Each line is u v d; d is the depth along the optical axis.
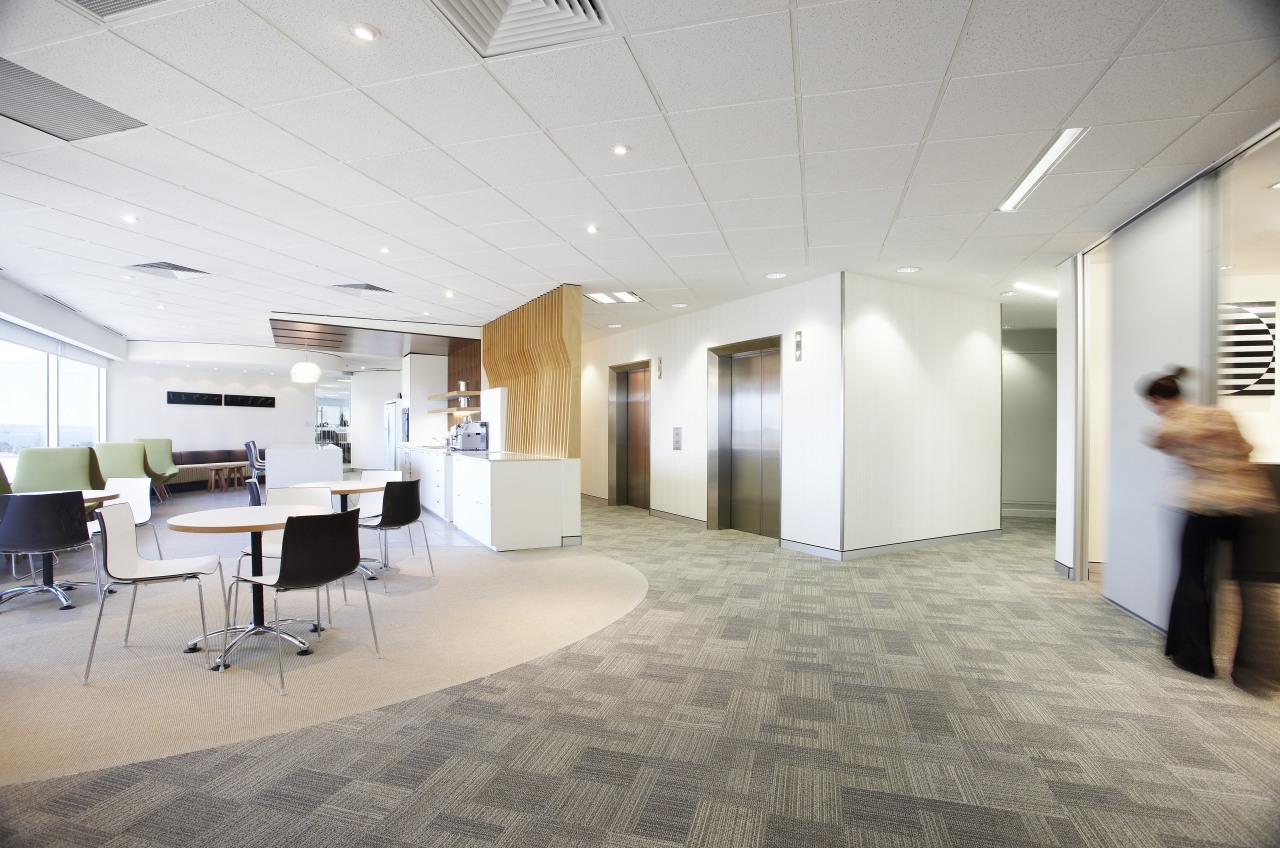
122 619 4.71
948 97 3.22
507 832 2.24
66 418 11.69
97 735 2.93
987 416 8.37
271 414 17.88
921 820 2.33
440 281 7.58
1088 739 2.95
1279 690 3.46
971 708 3.26
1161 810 2.39
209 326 11.41
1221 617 4.03
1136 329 4.81
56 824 2.25
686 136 3.70
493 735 2.96
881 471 7.22
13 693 3.39
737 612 4.95
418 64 2.96
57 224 5.44
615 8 2.53
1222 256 4.05
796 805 2.42
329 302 9.07
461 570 6.36
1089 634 4.43
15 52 2.83
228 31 2.69
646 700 3.35
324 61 2.93
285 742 2.88
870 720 3.13
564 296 7.68
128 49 2.82
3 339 8.88
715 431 8.97
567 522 7.62
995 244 5.77
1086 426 6.07
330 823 2.28
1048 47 2.77
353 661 3.89
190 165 4.14
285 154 3.97
